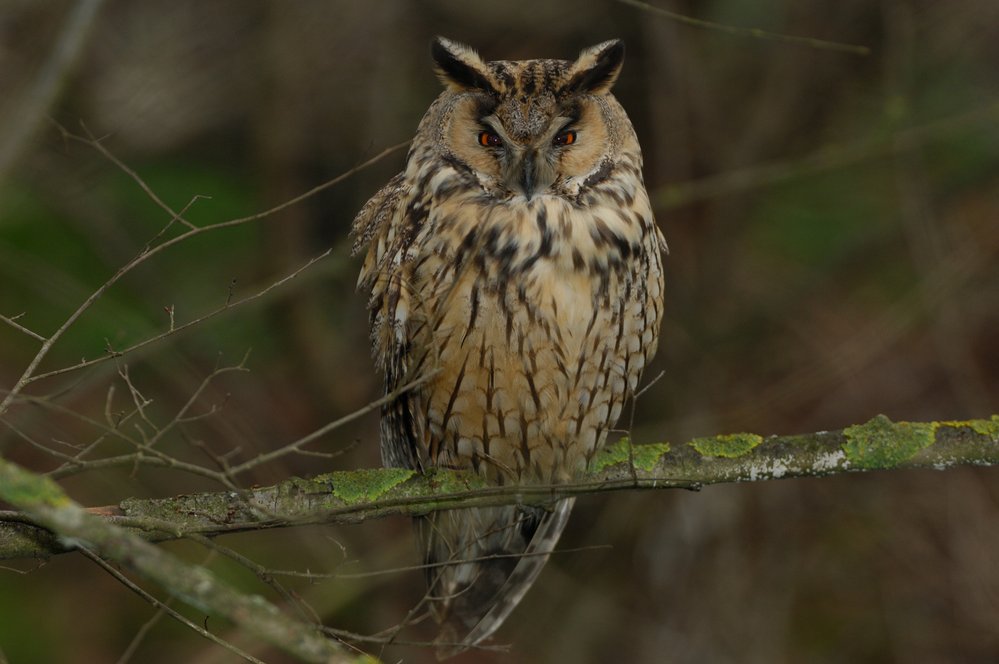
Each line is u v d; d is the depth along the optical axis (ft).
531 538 26.86
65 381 38.32
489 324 23.91
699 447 22.48
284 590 18.42
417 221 25.03
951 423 22.24
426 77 43.37
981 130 45.24
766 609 43.24
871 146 38.27
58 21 37.70
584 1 43.37
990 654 43.09
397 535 40.45
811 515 45.73
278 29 41.63
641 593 43.27
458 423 25.12
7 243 38.88
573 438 25.20
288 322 41.86
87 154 37.42
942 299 43.78
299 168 43.57
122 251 39.37
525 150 24.36
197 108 43.19
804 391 44.62
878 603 44.27
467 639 26.30
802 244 46.14
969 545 44.75
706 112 44.01
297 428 41.45
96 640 39.52
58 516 14.05
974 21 45.09
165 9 43.47
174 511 20.24
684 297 43.98
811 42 26.58
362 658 14.26
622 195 25.20
